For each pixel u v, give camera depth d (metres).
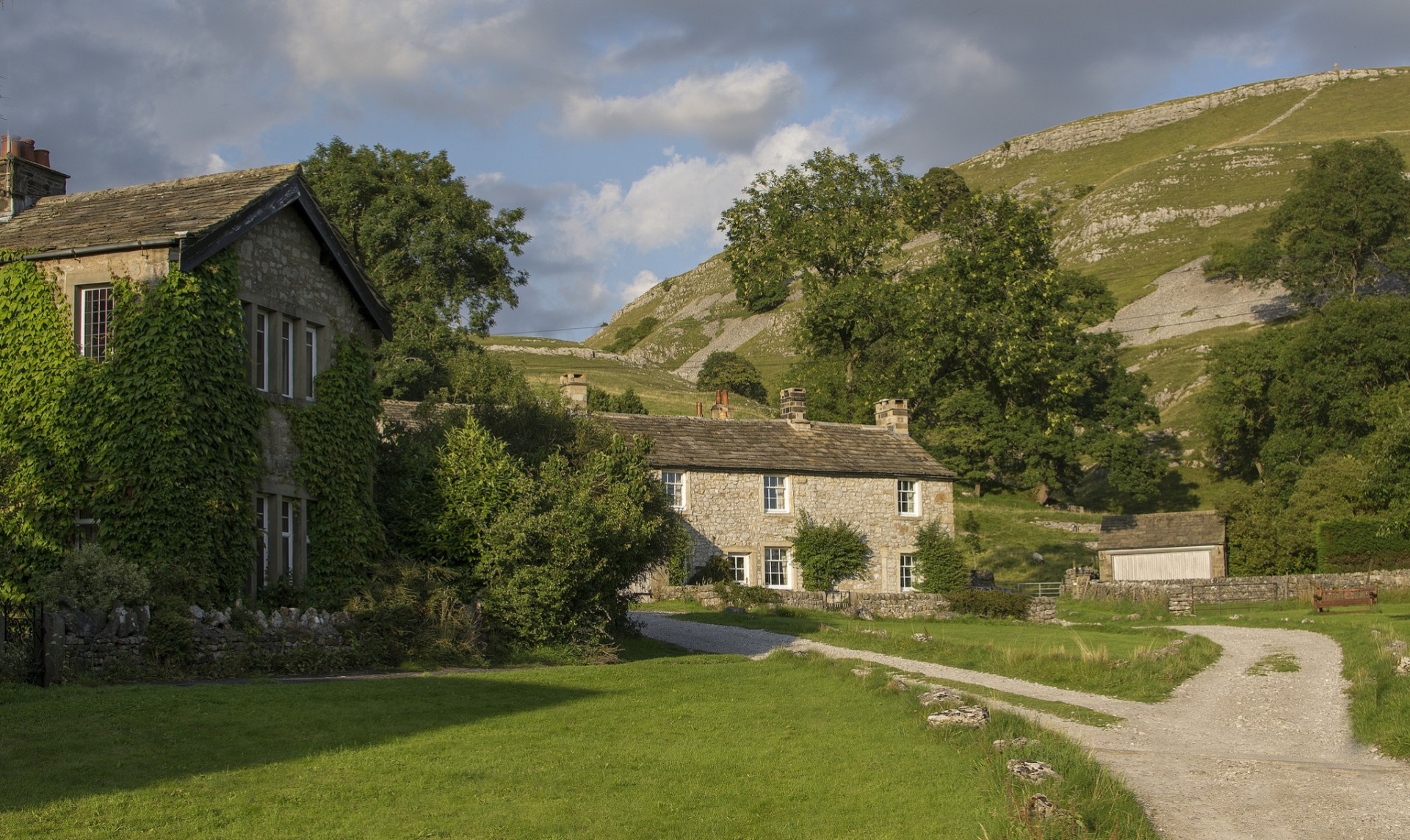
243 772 12.55
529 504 24.12
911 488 49.44
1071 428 82.50
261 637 19.48
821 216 68.00
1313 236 107.56
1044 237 67.50
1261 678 24.08
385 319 26.05
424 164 63.34
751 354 147.62
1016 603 39.50
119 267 20.75
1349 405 74.25
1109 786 13.36
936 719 16.55
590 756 14.53
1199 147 188.12
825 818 12.41
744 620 34.31
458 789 12.62
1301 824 12.87
